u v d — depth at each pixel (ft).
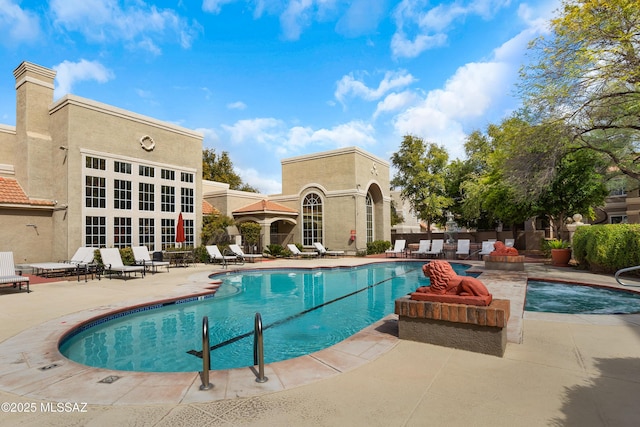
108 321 23.06
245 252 72.90
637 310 24.04
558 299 28.04
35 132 49.44
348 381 11.63
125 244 52.60
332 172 79.00
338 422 9.01
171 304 28.09
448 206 104.63
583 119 38.29
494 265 43.11
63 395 11.00
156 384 11.80
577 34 32.94
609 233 37.81
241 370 12.98
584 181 54.80
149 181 56.54
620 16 30.40
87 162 48.57
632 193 79.25
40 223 48.73
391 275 47.34
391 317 20.71
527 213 65.82
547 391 10.60
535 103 39.63
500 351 13.58
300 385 11.42
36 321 20.86
